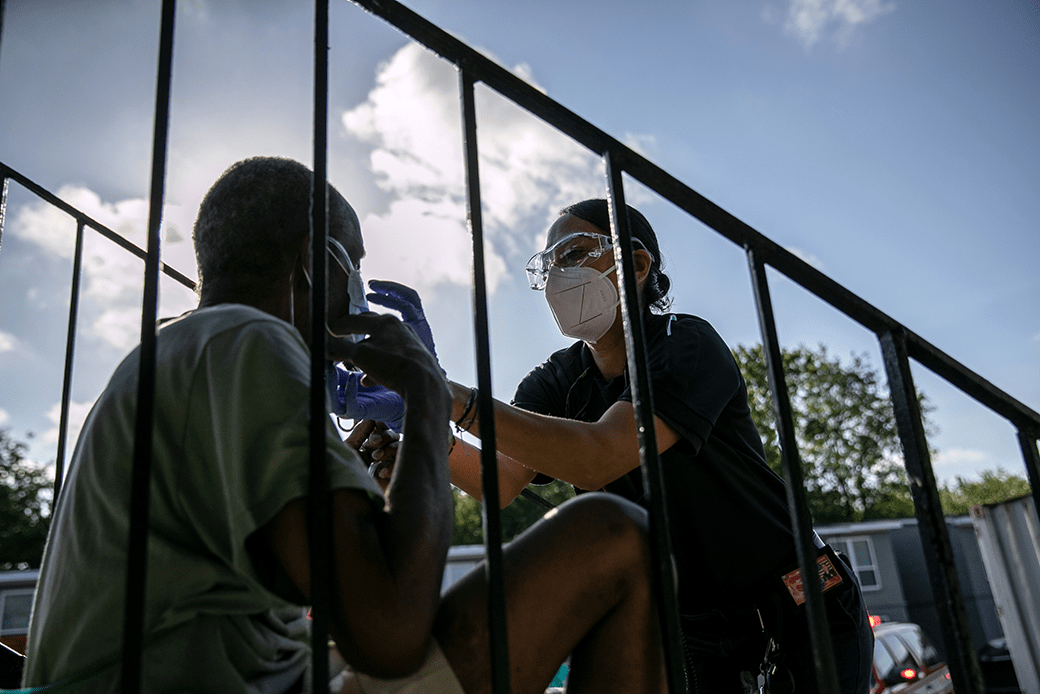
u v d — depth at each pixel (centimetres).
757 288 138
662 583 112
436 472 103
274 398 100
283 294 128
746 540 196
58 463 201
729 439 206
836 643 193
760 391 2466
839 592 195
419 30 128
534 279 237
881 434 3131
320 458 93
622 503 118
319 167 109
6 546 3531
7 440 3681
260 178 131
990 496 4775
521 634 106
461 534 3072
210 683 96
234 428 98
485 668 104
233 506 95
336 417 167
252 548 96
